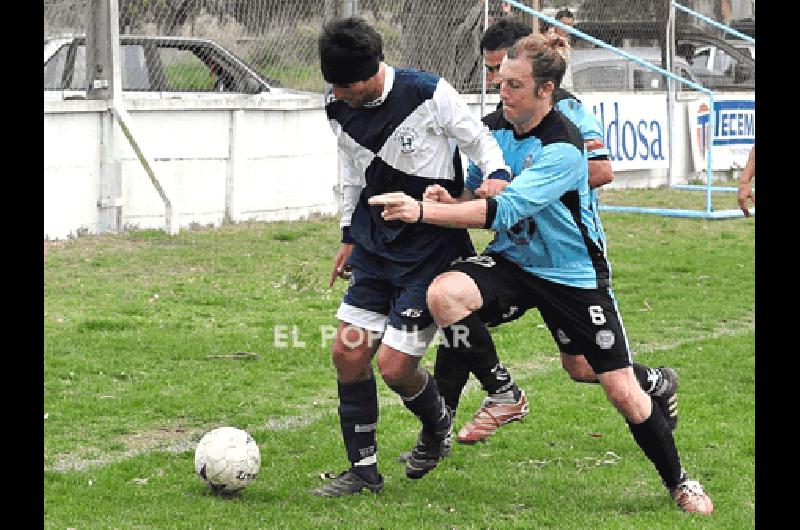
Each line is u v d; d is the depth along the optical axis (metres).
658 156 30.12
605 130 28.81
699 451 10.22
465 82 26.52
